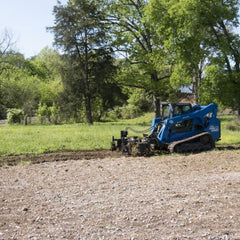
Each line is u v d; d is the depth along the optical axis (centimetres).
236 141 1775
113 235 564
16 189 853
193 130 1448
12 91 4862
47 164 1198
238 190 798
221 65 1977
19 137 1923
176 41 2220
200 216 636
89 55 3700
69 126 3100
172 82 2419
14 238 557
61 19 3547
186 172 1020
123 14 3388
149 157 1314
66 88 3706
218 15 1975
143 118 4950
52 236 564
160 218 630
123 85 3619
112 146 1510
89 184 893
